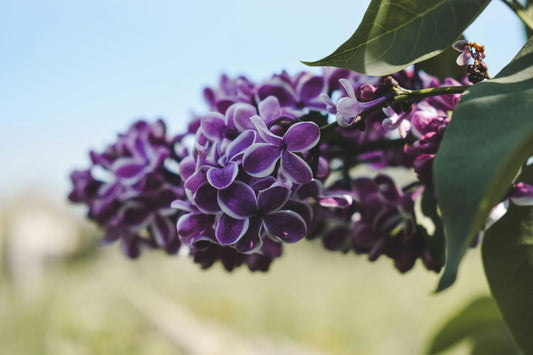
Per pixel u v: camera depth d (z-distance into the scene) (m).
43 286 1.54
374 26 0.18
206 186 0.17
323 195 0.19
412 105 0.18
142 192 0.22
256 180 0.17
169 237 0.22
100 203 0.23
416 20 0.18
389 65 0.17
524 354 0.18
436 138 0.17
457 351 0.57
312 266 2.23
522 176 0.18
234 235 0.17
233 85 0.23
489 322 0.32
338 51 0.17
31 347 1.07
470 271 1.47
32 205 1.97
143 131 0.23
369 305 1.57
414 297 1.54
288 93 0.20
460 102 0.14
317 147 0.18
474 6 0.18
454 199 0.13
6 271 1.77
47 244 1.87
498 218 0.17
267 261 0.21
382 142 0.21
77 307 1.22
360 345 1.37
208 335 1.28
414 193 0.20
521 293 0.18
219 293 1.81
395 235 0.20
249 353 1.23
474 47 0.18
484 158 0.13
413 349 1.22
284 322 1.55
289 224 0.17
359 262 2.24
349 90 0.17
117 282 1.60
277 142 0.17
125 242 0.25
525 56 0.15
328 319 1.55
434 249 0.19
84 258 1.93
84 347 1.08
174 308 1.54
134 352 1.09
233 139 0.18
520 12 0.20
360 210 0.21
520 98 0.14
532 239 0.18
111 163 0.24
